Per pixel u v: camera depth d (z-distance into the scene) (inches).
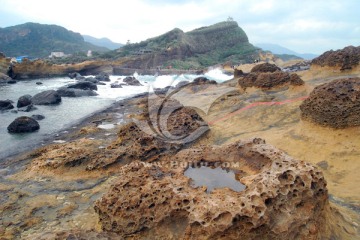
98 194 361.4
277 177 214.4
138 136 488.1
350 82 440.8
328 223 231.6
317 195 223.1
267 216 194.9
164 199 225.1
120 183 256.2
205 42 3848.4
